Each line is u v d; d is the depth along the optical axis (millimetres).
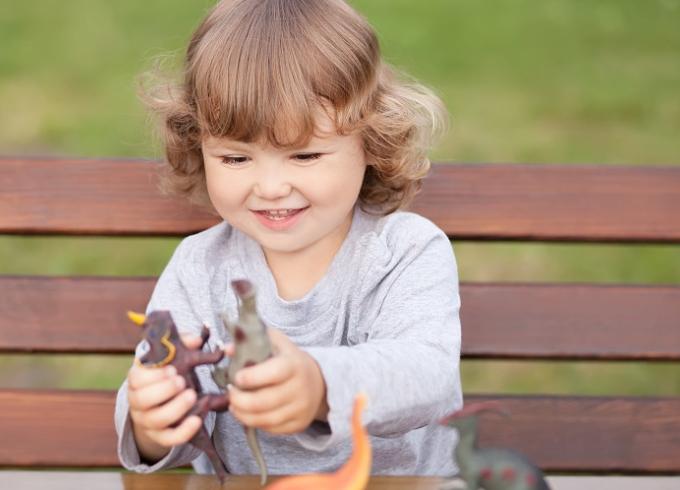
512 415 2057
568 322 2068
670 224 2074
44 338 2053
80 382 3682
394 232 1874
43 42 7090
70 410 2057
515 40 7148
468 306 2074
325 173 1690
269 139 1641
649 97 6211
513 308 2074
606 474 2090
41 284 2066
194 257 1921
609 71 6633
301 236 1734
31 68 6648
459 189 2086
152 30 7305
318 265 1888
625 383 3633
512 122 5828
